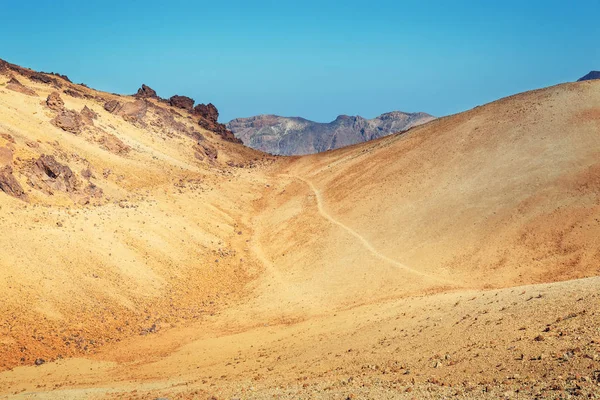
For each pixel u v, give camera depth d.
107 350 46.47
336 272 65.31
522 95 99.00
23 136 79.38
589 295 30.03
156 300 57.78
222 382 33.19
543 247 55.88
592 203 59.34
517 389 21.28
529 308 31.64
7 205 59.88
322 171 115.69
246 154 151.50
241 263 73.56
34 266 52.25
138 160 102.06
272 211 96.81
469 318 34.16
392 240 69.38
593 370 21.19
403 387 24.41
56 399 31.97
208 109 177.62
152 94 177.88
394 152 102.44
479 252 59.19
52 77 147.62
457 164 82.94
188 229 78.00
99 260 58.72
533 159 73.56
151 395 30.52
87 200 72.19
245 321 54.16
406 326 37.91
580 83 92.75
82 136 97.31
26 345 44.12
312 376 31.05
